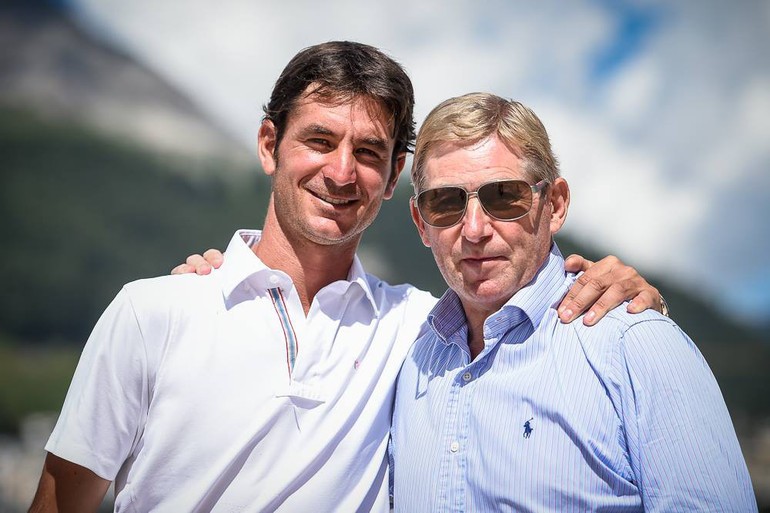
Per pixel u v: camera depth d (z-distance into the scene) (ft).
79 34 301.22
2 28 295.28
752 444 148.77
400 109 9.75
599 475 7.34
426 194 8.59
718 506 6.91
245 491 8.38
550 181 8.59
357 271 9.72
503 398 7.88
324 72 9.37
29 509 8.78
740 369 213.66
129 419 8.70
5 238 221.05
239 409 8.59
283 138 9.61
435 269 212.84
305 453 8.51
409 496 8.27
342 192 9.39
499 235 8.24
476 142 8.36
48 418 173.17
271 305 9.14
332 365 9.04
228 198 257.96
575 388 7.62
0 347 201.67
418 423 8.55
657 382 7.27
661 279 266.16
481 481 7.72
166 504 8.43
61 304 217.97
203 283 9.16
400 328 9.85
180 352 8.73
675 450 7.08
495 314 8.16
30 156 241.14
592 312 7.93
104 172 246.27
